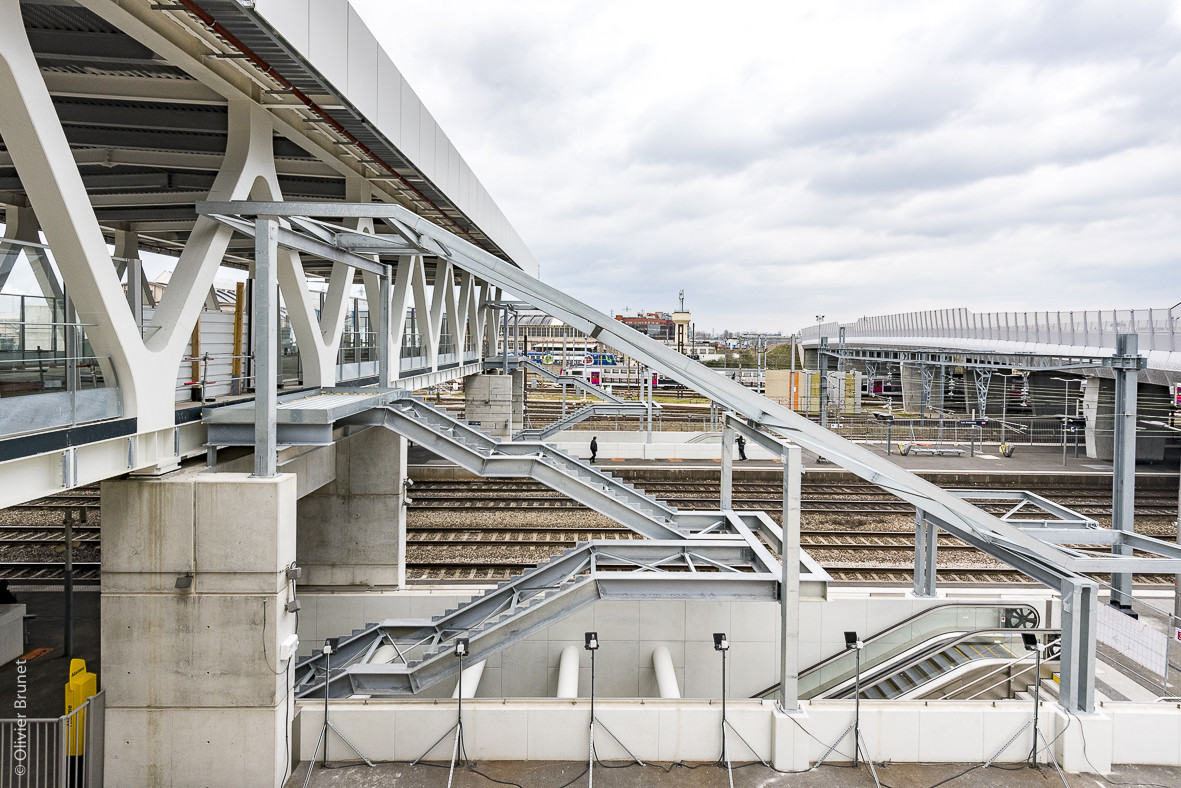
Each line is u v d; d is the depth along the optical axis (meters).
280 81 7.00
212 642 7.28
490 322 31.36
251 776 7.33
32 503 20.06
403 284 14.58
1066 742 7.87
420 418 11.12
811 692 11.18
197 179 12.38
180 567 7.24
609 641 11.20
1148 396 29.47
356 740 7.91
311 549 13.49
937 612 11.31
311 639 12.34
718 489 22.55
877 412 44.41
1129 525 13.88
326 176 12.59
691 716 8.00
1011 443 34.12
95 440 6.15
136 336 6.72
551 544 16.61
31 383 5.68
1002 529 8.59
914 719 7.98
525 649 11.17
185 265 7.76
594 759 7.98
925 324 40.91
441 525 18.11
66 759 6.74
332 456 12.80
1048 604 11.27
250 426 8.19
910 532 18.36
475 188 15.20
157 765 7.35
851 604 11.38
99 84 8.09
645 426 38.84
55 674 10.10
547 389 68.12
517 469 10.29
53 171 5.42
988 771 7.84
